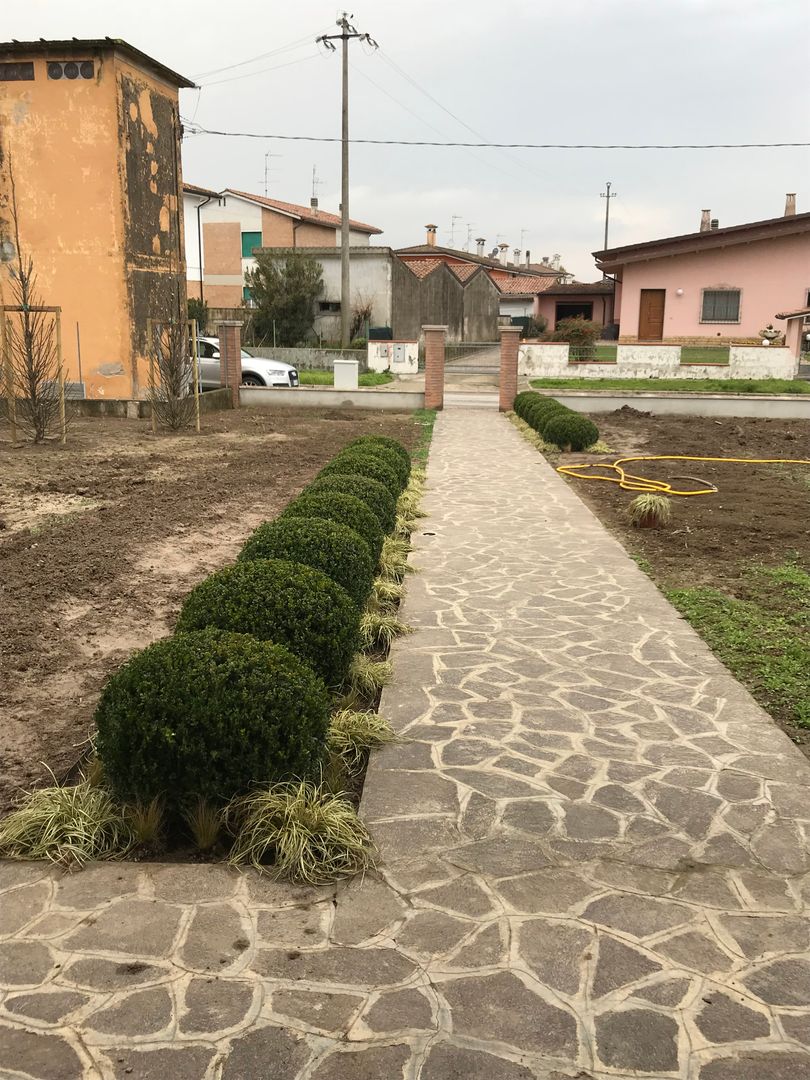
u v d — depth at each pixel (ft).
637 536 28.94
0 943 8.91
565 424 48.78
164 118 64.28
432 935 9.12
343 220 100.07
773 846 10.94
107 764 11.14
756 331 111.45
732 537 28.55
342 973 8.52
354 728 13.71
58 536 27.22
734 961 8.75
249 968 8.57
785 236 107.76
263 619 14.32
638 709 15.17
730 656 17.87
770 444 53.06
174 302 66.90
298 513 20.77
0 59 57.93
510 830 11.26
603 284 156.66
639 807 11.87
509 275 198.80
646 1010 8.06
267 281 111.96
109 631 19.07
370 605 20.24
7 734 14.19
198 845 10.86
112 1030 7.75
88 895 9.75
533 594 22.12
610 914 9.51
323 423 62.90
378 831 11.22
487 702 15.47
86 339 61.31
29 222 60.08
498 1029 7.81
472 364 118.11
